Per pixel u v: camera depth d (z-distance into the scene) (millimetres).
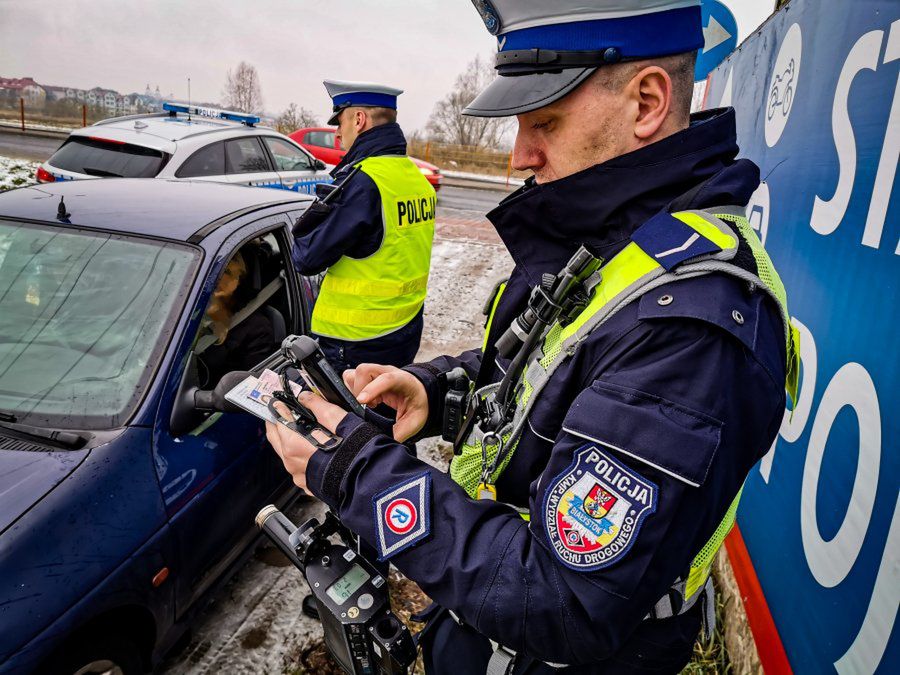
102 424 1664
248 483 2068
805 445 1574
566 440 666
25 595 1297
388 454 761
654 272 681
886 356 1192
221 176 5828
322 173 7445
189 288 1966
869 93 1437
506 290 948
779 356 683
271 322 2543
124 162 5355
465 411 1078
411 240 2549
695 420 602
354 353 2533
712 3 3871
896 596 1044
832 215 1580
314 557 1009
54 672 1355
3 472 1467
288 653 2041
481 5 773
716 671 1966
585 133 757
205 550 1849
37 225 2170
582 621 624
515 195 837
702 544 638
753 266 691
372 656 966
